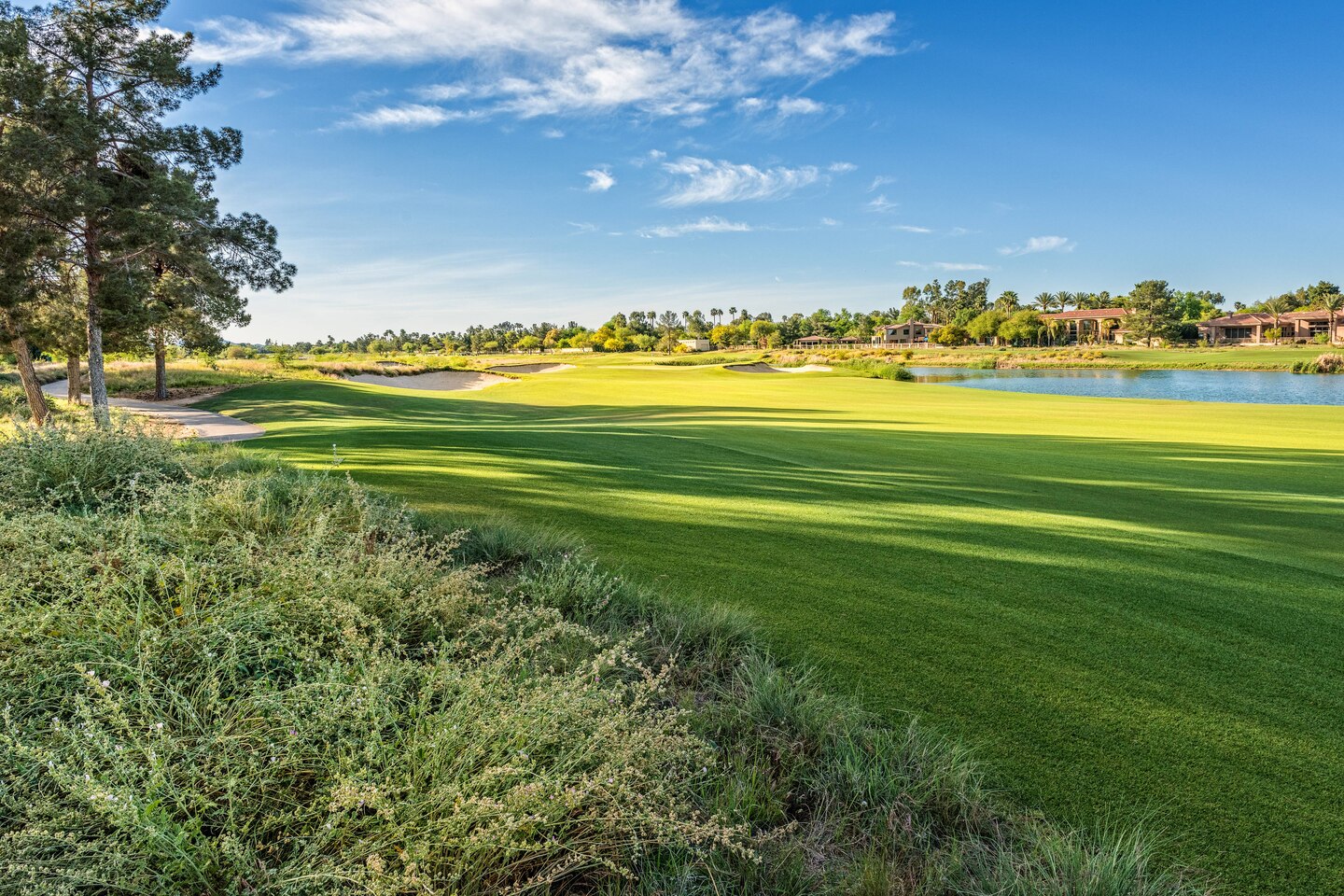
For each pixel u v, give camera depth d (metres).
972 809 2.44
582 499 7.33
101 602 2.88
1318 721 3.17
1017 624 4.23
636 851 1.99
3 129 15.80
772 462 10.86
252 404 23.88
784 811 2.37
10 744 1.90
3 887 1.64
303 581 3.23
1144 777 2.71
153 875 1.67
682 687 3.27
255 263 21.61
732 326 136.50
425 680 2.60
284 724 2.12
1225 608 4.63
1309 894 2.13
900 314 174.25
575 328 155.25
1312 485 9.76
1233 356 76.19
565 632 3.31
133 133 17.17
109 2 16.80
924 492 8.69
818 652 3.74
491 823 1.84
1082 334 117.12
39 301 17.88
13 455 5.48
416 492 7.21
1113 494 8.98
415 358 83.31
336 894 1.64
